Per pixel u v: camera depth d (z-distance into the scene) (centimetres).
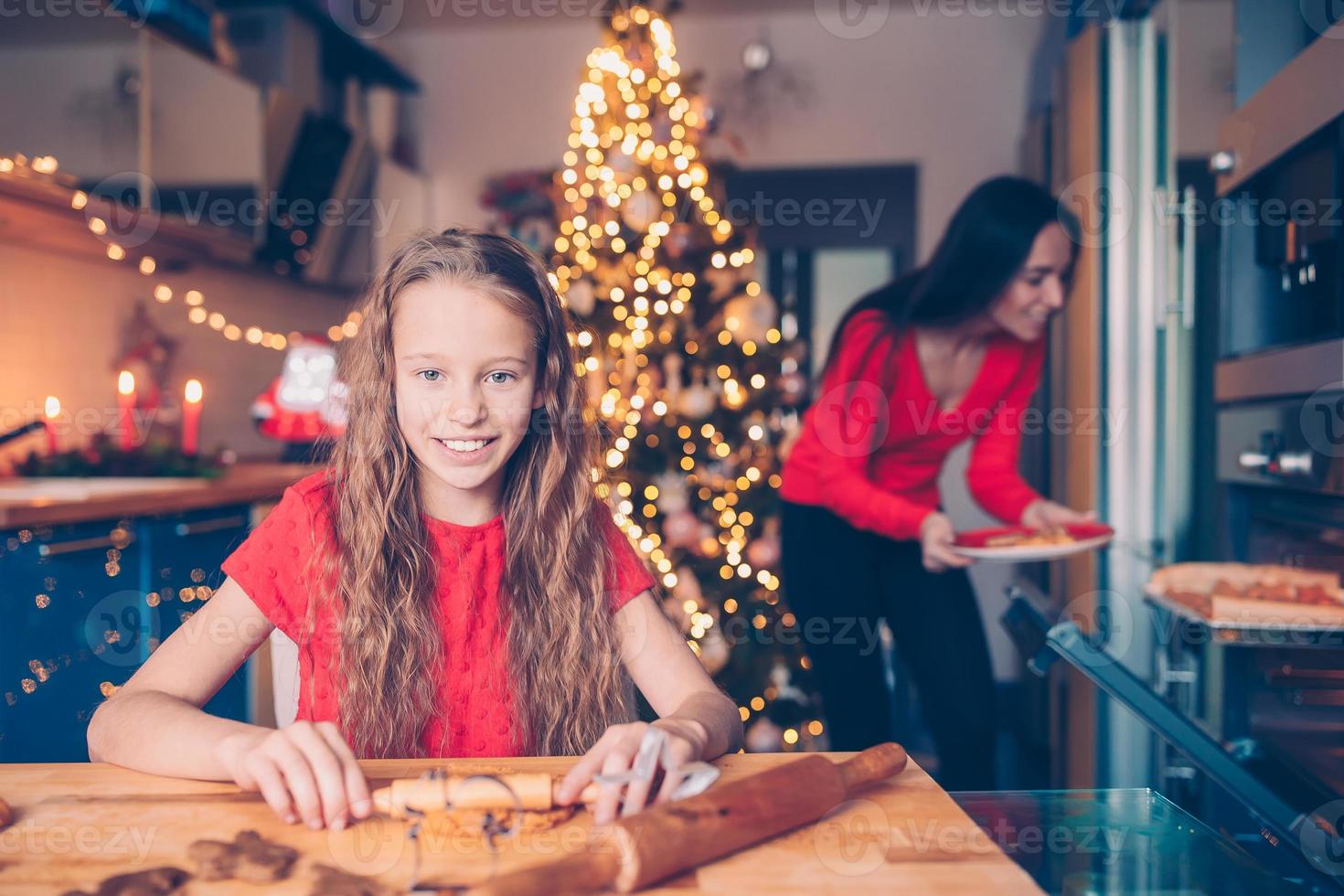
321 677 93
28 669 169
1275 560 130
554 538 99
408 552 95
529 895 44
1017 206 175
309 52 339
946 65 389
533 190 302
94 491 202
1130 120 221
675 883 49
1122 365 218
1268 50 133
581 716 96
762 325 271
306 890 48
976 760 181
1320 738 105
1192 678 151
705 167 272
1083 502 230
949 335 189
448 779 56
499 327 89
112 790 63
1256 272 136
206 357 310
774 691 258
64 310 251
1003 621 118
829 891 47
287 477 259
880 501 179
